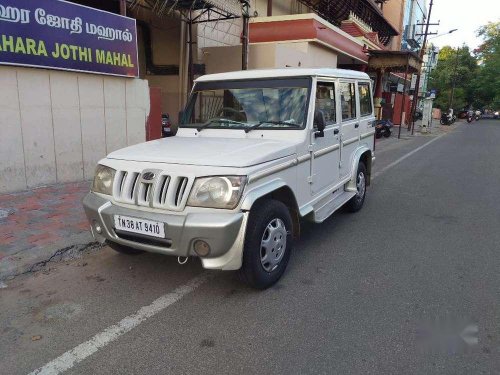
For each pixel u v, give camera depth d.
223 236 3.14
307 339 3.01
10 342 2.96
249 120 4.52
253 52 12.50
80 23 6.84
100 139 7.62
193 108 4.93
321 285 3.87
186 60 12.70
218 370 2.68
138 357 2.80
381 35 28.66
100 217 3.59
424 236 5.29
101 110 7.55
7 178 6.29
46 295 3.64
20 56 6.07
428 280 3.99
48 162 6.82
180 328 3.14
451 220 6.01
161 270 4.15
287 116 4.33
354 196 6.16
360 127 6.03
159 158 3.51
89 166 7.50
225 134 4.51
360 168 6.26
